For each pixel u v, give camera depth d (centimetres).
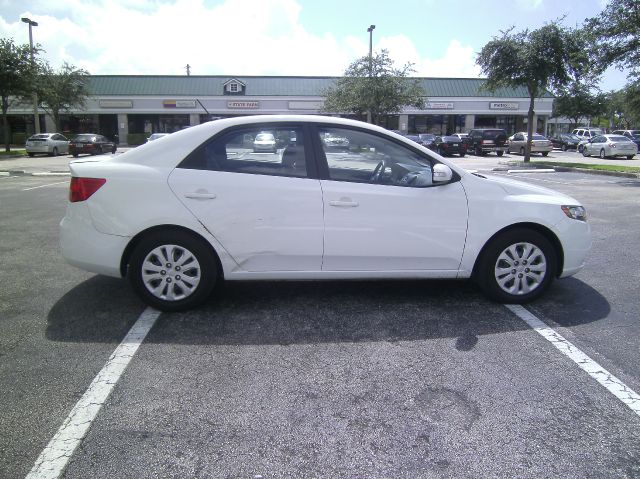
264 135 426
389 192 427
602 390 311
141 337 383
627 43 1673
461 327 406
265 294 481
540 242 446
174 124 4528
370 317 426
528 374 330
